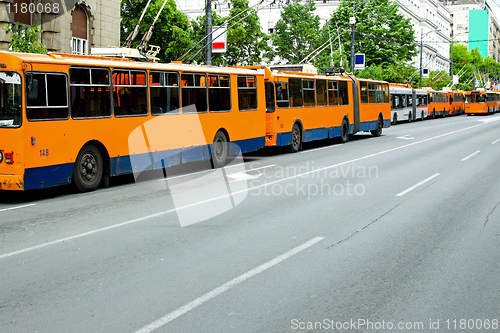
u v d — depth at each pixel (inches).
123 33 1520.7
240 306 206.8
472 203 421.1
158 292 221.8
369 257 273.6
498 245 298.5
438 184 514.3
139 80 528.4
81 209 396.5
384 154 785.6
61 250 285.3
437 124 1724.9
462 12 6579.7
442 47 4234.7
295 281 235.9
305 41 2062.0
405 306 207.9
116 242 301.0
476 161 702.5
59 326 187.9
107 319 193.9
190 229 332.5
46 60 434.9
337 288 227.6
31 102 421.4
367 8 2461.9
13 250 285.6
